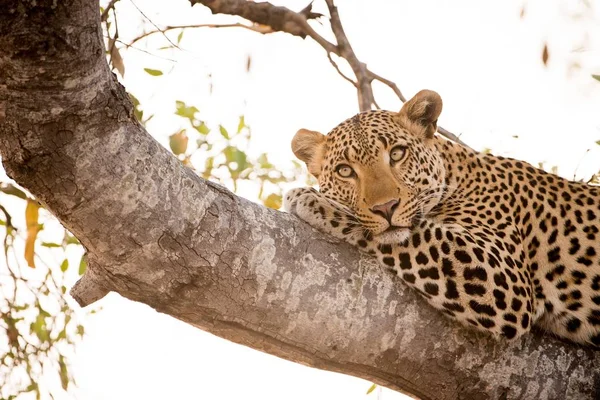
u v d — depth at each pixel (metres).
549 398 7.88
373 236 8.76
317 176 10.55
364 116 10.14
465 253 8.39
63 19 5.33
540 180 10.28
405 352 7.42
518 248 9.48
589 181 10.72
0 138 5.86
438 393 7.66
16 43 5.32
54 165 6.00
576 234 9.77
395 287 7.45
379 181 9.20
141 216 6.37
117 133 6.12
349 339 7.22
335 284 7.16
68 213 6.25
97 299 6.89
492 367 7.75
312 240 7.23
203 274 6.70
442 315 7.85
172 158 6.57
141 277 6.63
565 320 9.42
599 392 8.00
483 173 10.18
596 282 9.46
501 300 8.27
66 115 5.82
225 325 7.02
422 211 9.45
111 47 10.04
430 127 10.09
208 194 6.74
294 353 7.27
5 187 10.16
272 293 6.94
